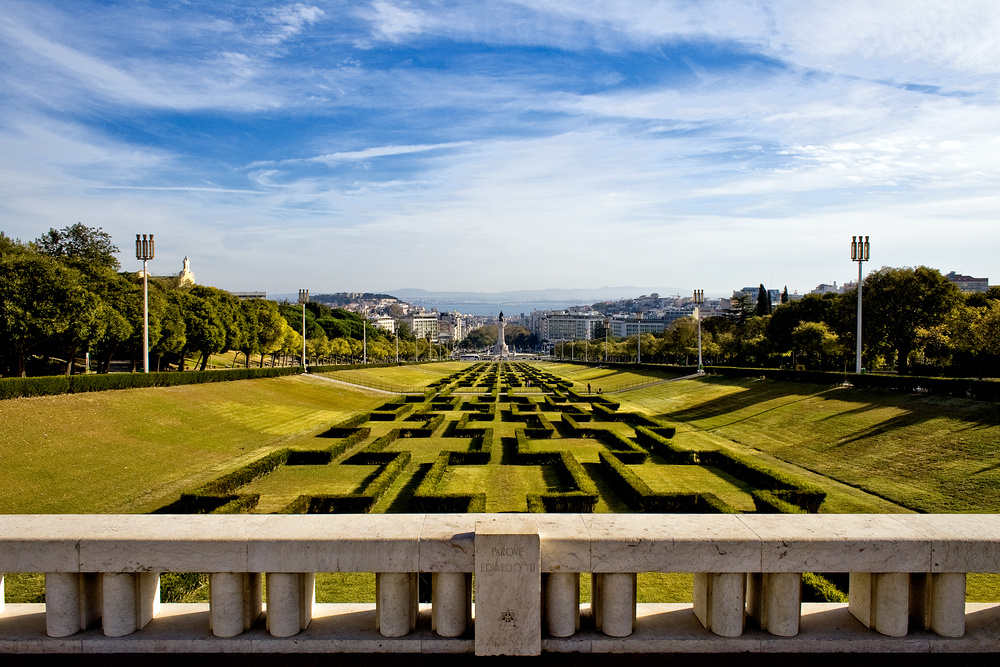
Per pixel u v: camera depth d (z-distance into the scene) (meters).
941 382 35.16
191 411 39.25
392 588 7.54
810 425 36.09
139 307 51.22
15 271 39.00
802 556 7.30
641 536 7.36
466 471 28.27
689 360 106.44
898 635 7.54
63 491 23.17
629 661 7.34
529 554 7.22
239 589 7.57
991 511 20.48
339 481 26.38
